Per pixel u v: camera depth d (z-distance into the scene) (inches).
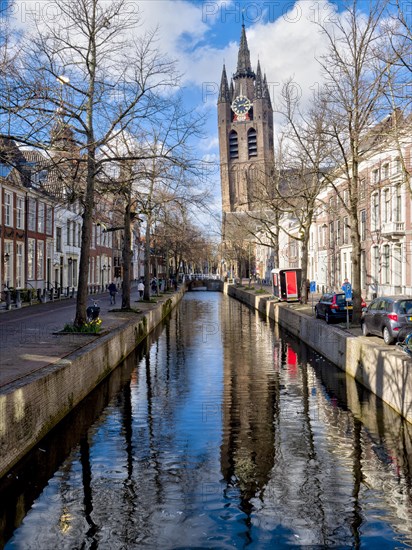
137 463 323.3
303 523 249.3
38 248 1402.6
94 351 504.4
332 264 1625.2
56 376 382.0
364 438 369.1
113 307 1143.0
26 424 319.3
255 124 4493.1
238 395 499.8
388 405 449.4
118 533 239.0
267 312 1354.6
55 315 914.7
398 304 530.6
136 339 789.9
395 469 313.4
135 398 488.4
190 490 285.0
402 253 1114.7
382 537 236.4
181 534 238.4
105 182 703.1
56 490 283.4
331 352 674.8
